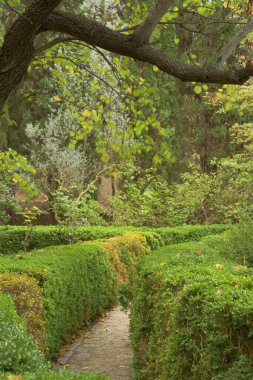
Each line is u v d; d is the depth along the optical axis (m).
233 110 23.53
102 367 6.90
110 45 5.55
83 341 8.16
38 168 19.95
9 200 13.54
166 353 4.51
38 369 3.38
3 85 5.29
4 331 3.65
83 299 8.66
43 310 6.16
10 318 4.07
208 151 24.81
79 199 17.25
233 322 3.57
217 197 16.91
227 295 3.77
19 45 5.18
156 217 17.28
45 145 20.84
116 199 17.44
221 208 16.56
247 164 16.52
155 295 5.36
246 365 3.45
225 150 24.64
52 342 6.71
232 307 3.60
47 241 13.29
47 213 19.36
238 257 6.85
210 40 21.12
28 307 5.62
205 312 3.81
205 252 7.10
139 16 7.10
